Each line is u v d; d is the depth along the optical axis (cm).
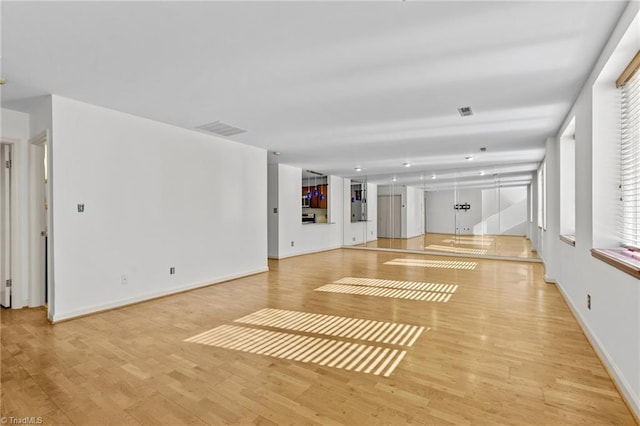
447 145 603
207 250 536
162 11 207
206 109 407
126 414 198
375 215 1033
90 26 224
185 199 500
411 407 202
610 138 283
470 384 229
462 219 896
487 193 869
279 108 401
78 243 378
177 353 281
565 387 224
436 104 383
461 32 232
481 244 870
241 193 603
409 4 199
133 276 432
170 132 479
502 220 852
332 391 221
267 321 361
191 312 395
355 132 515
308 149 648
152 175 455
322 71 297
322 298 457
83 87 337
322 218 1068
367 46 252
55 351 285
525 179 833
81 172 381
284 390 223
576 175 359
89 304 387
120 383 233
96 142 395
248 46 252
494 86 329
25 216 413
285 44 249
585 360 265
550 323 352
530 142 580
